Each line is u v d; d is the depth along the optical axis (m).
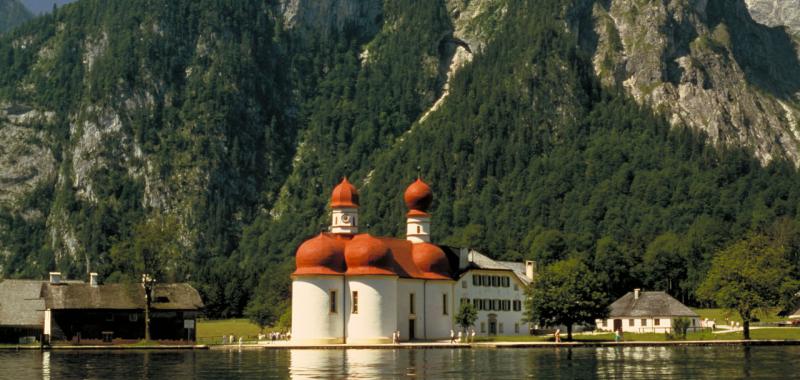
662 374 136.38
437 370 144.62
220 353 195.88
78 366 158.50
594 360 162.88
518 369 145.38
